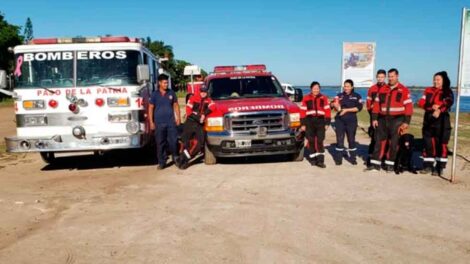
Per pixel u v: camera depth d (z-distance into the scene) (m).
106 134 8.73
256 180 7.99
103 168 9.63
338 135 9.30
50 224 5.76
